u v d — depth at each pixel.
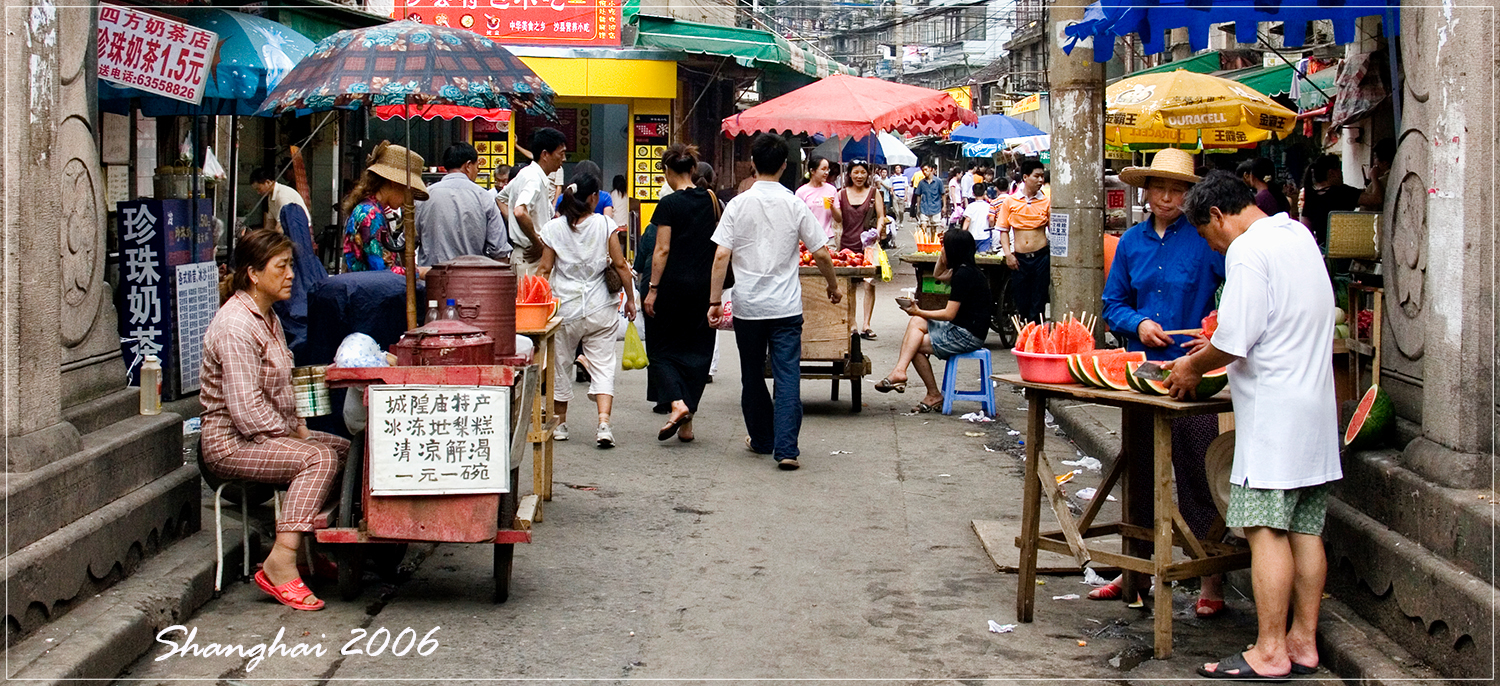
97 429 5.02
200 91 7.03
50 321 4.52
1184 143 13.89
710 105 20.25
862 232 13.76
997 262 13.15
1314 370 4.19
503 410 4.82
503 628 4.87
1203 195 4.43
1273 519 4.21
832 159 19.05
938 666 4.52
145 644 4.43
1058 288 9.69
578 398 10.23
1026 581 4.97
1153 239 5.46
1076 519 6.55
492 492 4.83
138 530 4.87
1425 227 4.60
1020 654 4.64
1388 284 4.96
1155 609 4.57
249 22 8.58
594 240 8.04
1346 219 5.31
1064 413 9.01
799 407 7.74
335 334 5.71
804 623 4.98
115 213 8.09
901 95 13.25
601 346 8.22
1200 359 4.26
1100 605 5.24
